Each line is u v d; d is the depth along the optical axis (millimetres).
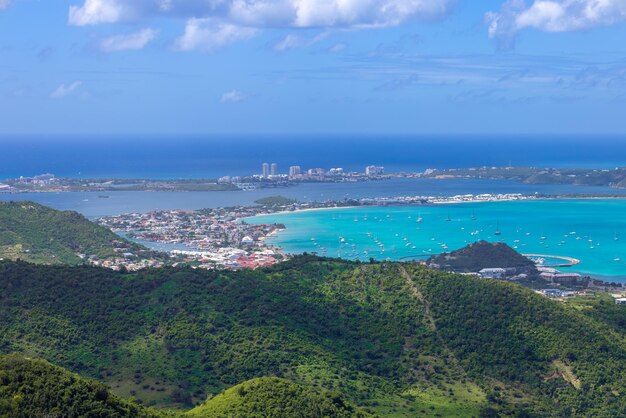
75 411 133625
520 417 194250
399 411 194375
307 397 164125
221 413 152875
